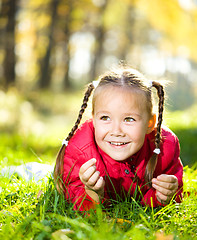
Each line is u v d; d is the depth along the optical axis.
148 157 3.20
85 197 2.95
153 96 3.10
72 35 34.72
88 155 3.07
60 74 38.53
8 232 2.44
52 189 3.13
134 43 44.12
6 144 7.79
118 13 36.91
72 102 24.61
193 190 3.48
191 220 2.74
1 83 21.55
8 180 3.55
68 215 2.77
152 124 3.12
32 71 36.12
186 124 10.16
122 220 2.67
